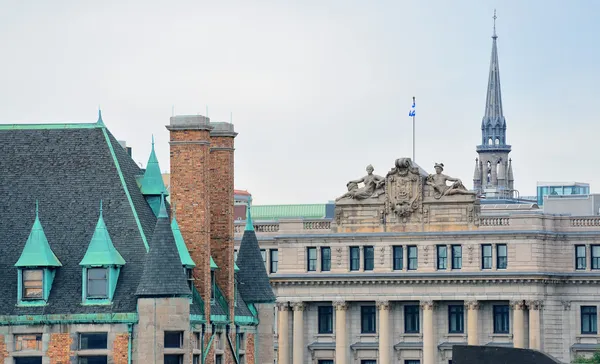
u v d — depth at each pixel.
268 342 150.38
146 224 133.12
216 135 144.75
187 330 128.25
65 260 130.25
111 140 137.00
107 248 128.25
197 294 137.00
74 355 127.88
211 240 144.25
